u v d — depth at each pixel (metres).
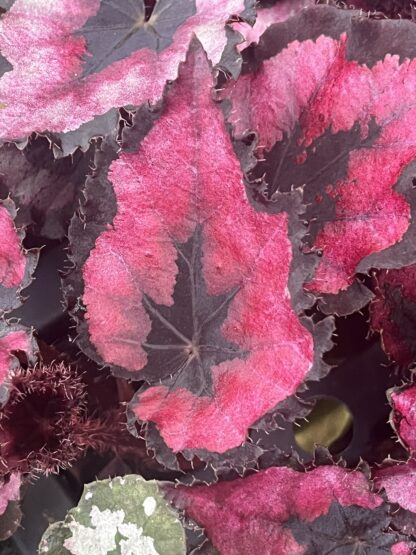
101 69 0.23
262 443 0.25
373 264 0.21
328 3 0.24
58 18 0.23
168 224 0.20
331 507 0.21
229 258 0.20
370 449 0.25
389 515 0.21
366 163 0.22
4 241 0.21
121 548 0.22
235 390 0.21
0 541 0.25
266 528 0.21
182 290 0.21
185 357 0.21
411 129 0.21
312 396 0.25
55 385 0.21
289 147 0.23
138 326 0.21
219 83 0.22
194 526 0.21
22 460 0.21
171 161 0.20
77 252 0.20
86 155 0.26
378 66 0.22
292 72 0.23
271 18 0.27
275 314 0.20
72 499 0.25
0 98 0.22
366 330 0.26
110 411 0.24
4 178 0.25
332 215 0.22
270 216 0.19
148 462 0.24
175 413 0.21
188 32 0.23
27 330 0.21
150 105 0.19
